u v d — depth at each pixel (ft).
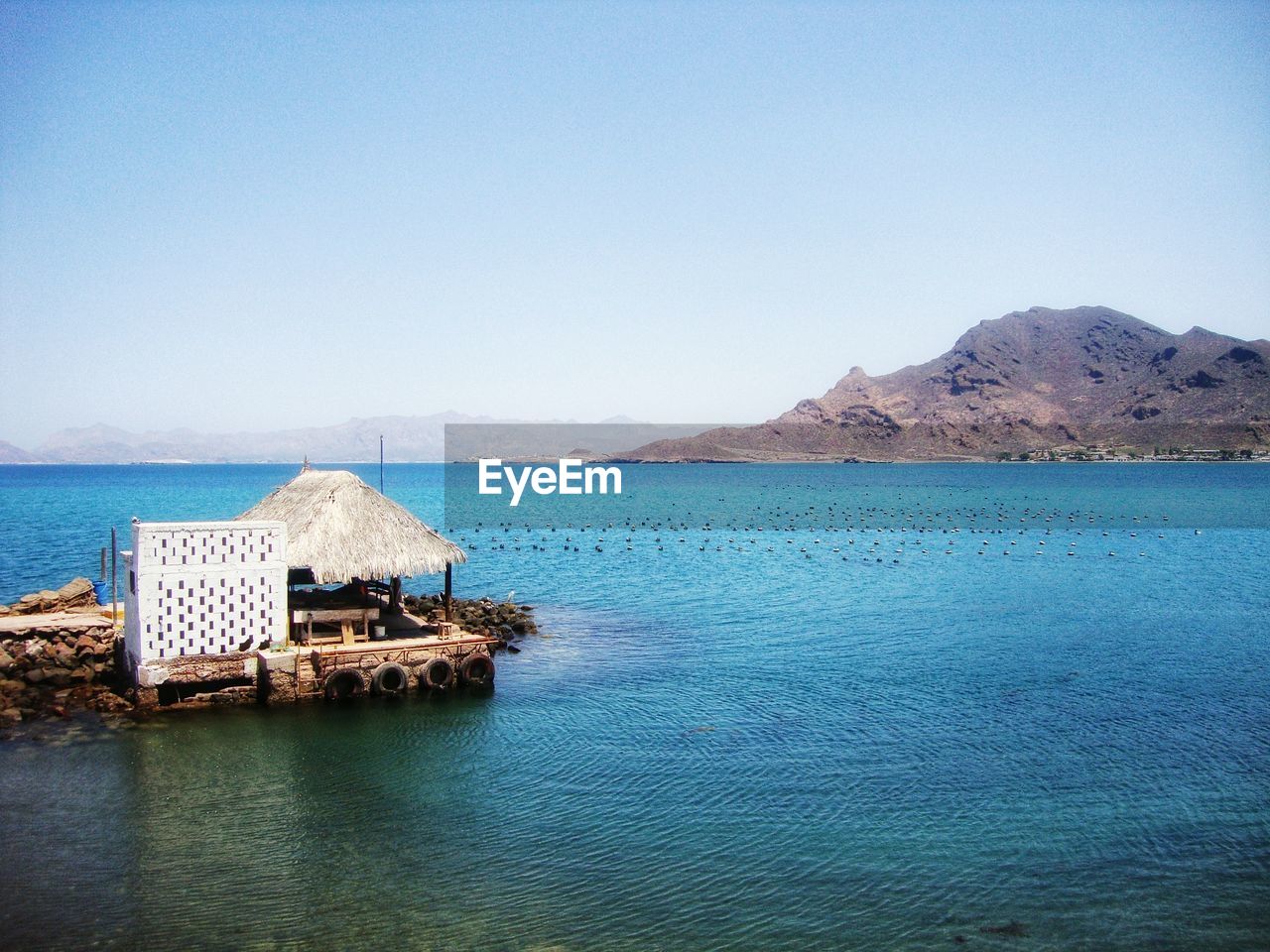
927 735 89.97
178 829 68.18
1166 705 99.91
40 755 82.74
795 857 64.80
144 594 93.71
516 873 62.23
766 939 54.60
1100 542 295.89
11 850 64.59
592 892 59.72
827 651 126.62
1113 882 61.82
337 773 79.61
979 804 73.61
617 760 83.20
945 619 151.43
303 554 101.04
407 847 65.77
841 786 77.15
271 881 60.64
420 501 595.88
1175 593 181.16
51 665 104.17
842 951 53.52
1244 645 130.21
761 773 80.12
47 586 172.14
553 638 135.64
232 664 96.48
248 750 84.89
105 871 61.72
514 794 75.25
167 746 85.46
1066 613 157.48
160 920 55.67
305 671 97.86
